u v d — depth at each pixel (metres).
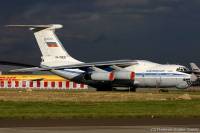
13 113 89.94
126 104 112.00
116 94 152.75
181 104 112.44
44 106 105.56
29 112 92.19
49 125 71.06
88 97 137.62
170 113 91.44
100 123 74.25
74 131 63.19
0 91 180.25
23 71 184.38
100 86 186.50
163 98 134.50
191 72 177.50
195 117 85.19
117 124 72.88
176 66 177.38
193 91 192.88
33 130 64.31
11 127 68.19
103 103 114.56
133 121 77.69
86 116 84.81
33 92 170.12
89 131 63.25
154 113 91.12
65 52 190.50
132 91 184.25
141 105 109.56
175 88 185.25
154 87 178.88
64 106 105.94
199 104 112.50
